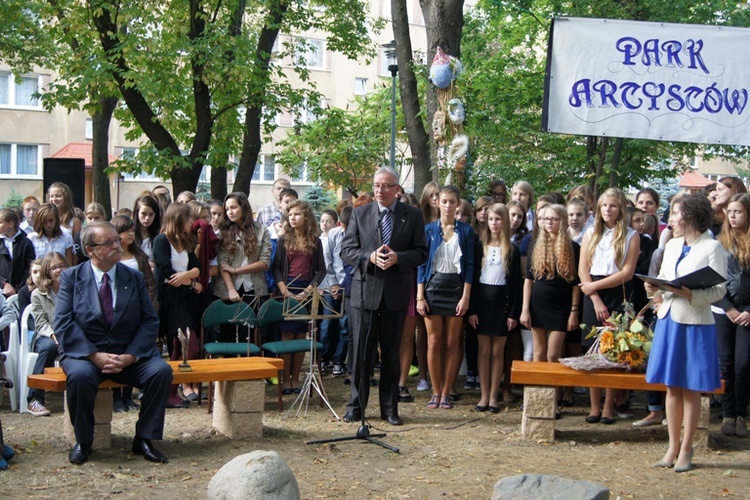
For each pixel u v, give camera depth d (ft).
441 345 23.82
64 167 38.55
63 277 18.37
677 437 17.93
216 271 24.91
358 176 77.46
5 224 25.52
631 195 68.54
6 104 96.99
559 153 57.31
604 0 47.01
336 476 16.89
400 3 36.09
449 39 31.73
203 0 48.29
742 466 17.93
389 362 21.89
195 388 24.82
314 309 23.11
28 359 22.57
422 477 16.92
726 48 22.38
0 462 16.94
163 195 29.71
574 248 22.84
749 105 22.36
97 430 18.52
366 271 21.52
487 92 57.31
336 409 23.62
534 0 56.49
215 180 50.88
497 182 27.89
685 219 17.58
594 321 21.85
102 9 45.42
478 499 15.52
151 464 17.56
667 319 17.62
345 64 113.19
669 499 15.66
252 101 50.21
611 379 19.56
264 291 25.81
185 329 23.59
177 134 53.88
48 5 48.34
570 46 23.08
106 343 18.06
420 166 36.65
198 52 45.55
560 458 18.60
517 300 23.73
